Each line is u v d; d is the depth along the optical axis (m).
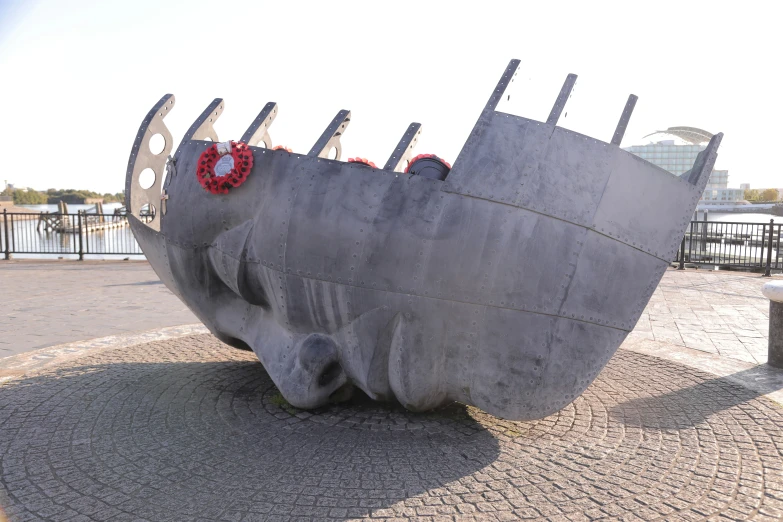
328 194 4.18
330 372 4.65
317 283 4.28
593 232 3.87
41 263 16.61
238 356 6.67
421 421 4.64
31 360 6.45
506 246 3.82
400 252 3.99
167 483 3.59
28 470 3.73
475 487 3.58
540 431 4.50
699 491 3.55
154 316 9.27
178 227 4.93
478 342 4.00
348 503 3.37
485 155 3.90
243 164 4.46
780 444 4.27
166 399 5.12
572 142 3.88
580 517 3.24
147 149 5.44
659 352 7.09
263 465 3.85
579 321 3.94
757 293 11.64
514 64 4.18
